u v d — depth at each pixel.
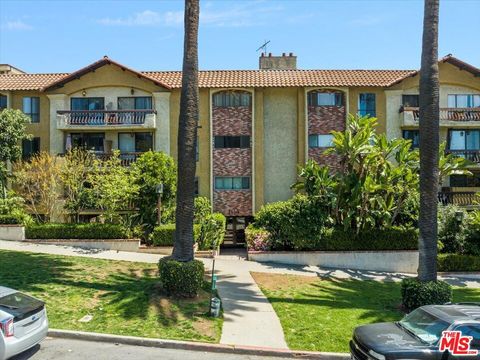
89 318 11.66
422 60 14.94
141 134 31.02
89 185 26.41
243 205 30.47
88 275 16.09
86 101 30.97
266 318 12.72
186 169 14.20
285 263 22.39
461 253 23.39
